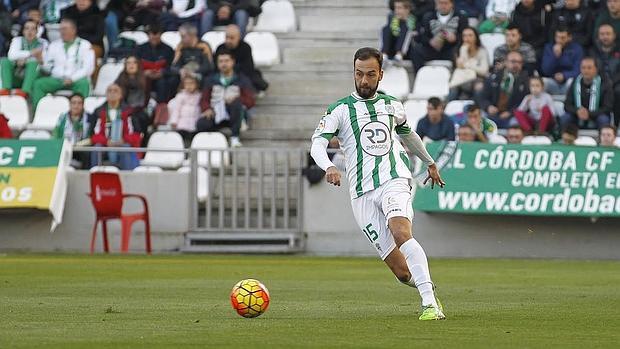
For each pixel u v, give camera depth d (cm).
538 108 7181
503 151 6531
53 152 6706
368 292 3941
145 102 7425
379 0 8450
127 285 4231
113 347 2230
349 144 2878
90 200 6781
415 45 7794
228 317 2927
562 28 7481
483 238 6619
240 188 6856
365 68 2858
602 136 6675
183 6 8338
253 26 8362
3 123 7088
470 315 3020
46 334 2488
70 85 7788
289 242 6700
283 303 3450
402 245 2792
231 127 7406
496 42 7831
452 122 6788
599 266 5788
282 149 6675
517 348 2230
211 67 7581
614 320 2891
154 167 7050
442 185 3038
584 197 6450
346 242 6681
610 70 7288
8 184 6662
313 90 8025
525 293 3956
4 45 8188
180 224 6756
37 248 6806
